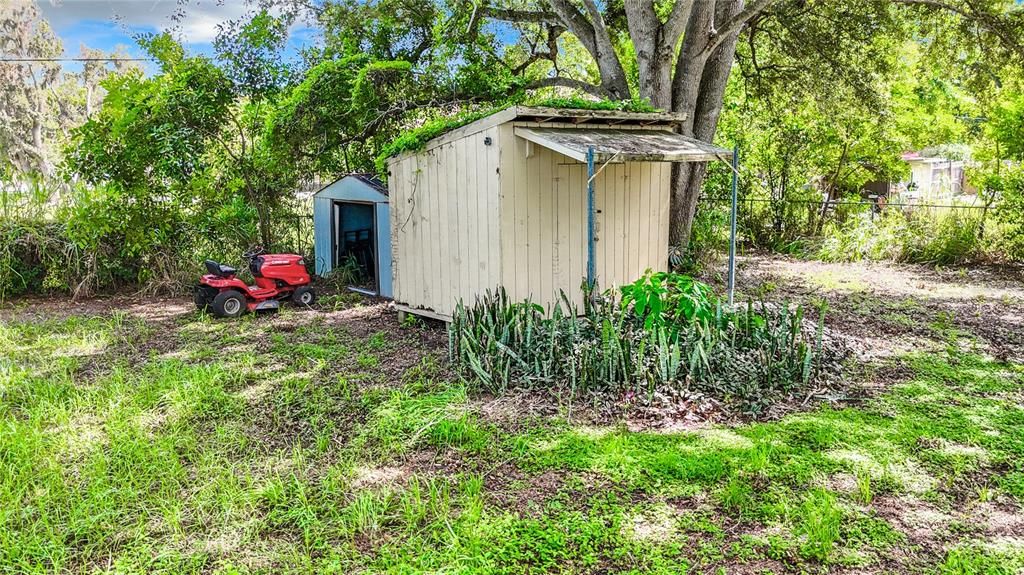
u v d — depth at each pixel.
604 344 5.55
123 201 10.59
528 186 7.15
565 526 3.64
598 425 5.00
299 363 6.73
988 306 9.04
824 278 11.19
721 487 4.07
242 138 11.88
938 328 7.77
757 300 9.35
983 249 12.41
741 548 3.43
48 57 35.00
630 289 5.99
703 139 12.14
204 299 9.24
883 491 3.99
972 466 4.28
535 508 3.85
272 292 9.39
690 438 4.74
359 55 11.82
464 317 6.42
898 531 3.57
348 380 6.15
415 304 8.45
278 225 12.16
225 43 11.70
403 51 13.23
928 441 4.65
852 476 4.18
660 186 8.45
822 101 13.79
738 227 15.30
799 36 13.30
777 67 14.30
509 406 5.36
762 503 3.86
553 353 5.78
